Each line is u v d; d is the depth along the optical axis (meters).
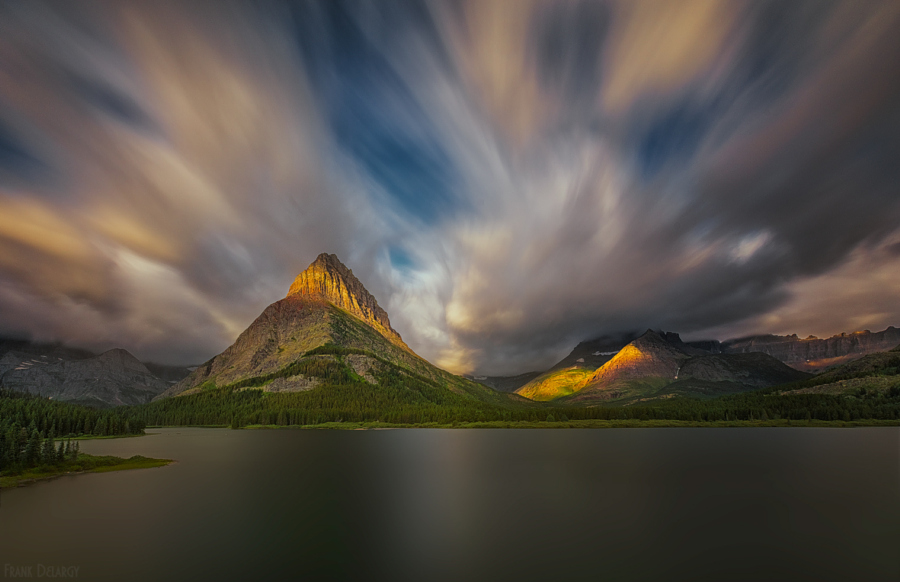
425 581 45.31
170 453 163.88
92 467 119.19
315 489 91.94
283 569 48.44
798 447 168.88
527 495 85.38
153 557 51.88
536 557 52.06
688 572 47.66
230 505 77.69
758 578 46.22
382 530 62.78
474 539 58.59
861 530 62.31
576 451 162.38
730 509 74.12
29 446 113.69
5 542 57.19
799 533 61.06
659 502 79.00
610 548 55.06
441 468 120.94
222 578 46.00
